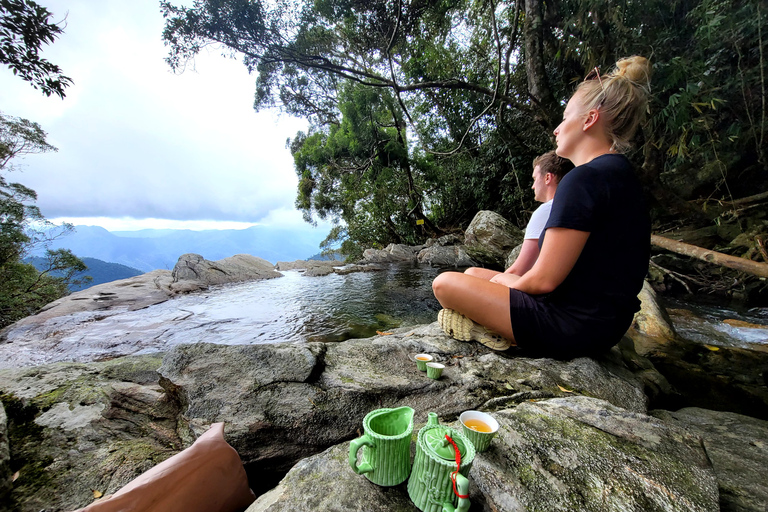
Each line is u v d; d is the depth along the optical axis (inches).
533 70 206.8
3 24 167.0
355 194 461.1
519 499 30.7
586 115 58.1
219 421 49.3
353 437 51.2
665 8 158.9
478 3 264.5
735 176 217.0
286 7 224.7
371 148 405.4
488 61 331.6
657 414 63.1
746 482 42.5
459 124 402.6
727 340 126.6
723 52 154.9
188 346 62.4
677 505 30.7
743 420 64.7
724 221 217.0
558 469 34.6
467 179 435.5
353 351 69.1
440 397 56.0
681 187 238.8
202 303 187.5
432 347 71.6
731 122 184.9
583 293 58.6
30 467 43.8
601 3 158.7
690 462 36.5
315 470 35.5
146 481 33.2
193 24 215.8
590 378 62.2
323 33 249.4
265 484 49.5
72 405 56.0
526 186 356.8
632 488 32.4
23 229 476.1
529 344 65.4
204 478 36.0
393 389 56.6
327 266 314.8
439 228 489.1
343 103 380.5
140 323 151.7
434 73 352.2
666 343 122.0
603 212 52.7
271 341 130.3
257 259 319.9
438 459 28.4
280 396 53.6
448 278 71.0
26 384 62.4
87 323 151.8
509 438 39.4
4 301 419.8
